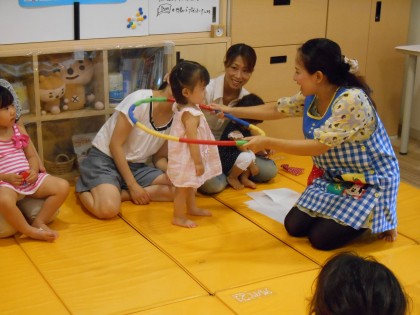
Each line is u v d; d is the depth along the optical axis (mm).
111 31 3010
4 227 2402
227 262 2256
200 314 1893
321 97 2359
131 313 1896
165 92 2711
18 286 2059
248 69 2934
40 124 2941
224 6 3326
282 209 2768
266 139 2301
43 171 2561
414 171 3818
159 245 2383
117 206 2621
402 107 4523
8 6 2719
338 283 1055
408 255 2346
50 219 2533
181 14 3197
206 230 2533
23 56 2824
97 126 3182
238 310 1914
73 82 3000
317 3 3656
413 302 1943
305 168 3295
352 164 2363
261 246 2402
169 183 2811
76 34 2918
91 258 2270
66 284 2076
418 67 4332
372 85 4141
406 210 2783
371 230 2367
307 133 2434
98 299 1980
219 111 2674
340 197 2408
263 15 3469
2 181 2391
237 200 2863
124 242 2406
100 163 2760
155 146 2846
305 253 2352
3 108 2387
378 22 3967
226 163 2967
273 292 2035
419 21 4246
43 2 2789
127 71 3137
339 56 2268
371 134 2336
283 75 3670
